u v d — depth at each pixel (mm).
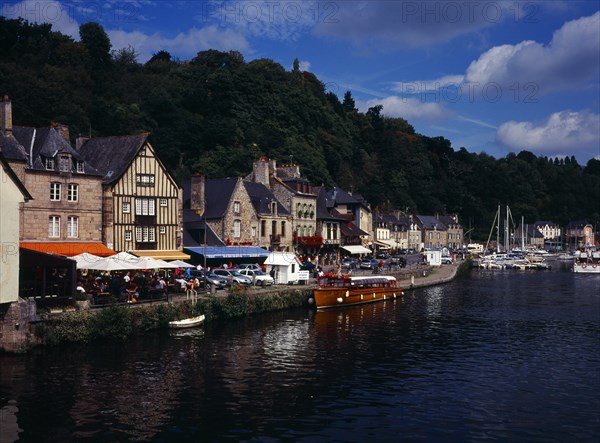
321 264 59438
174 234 41156
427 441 15469
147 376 20422
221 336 27703
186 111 89188
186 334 27531
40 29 92812
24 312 22422
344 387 20188
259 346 26031
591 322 35625
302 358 24156
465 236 141625
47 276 24500
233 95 95375
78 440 14828
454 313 39031
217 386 19656
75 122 73188
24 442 14594
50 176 34094
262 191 54812
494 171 161250
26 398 17719
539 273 83750
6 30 87375
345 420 16891
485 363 24234
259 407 17766
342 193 77438
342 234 68375
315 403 18312
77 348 23609
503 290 56156
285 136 97375
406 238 111812
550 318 37219
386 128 152500
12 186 22266
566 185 183500
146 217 39438
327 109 123312
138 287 30438
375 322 34312
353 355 25078
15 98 70188
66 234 34875
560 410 18188
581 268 84875
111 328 25141
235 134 87500
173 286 32750
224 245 46812
